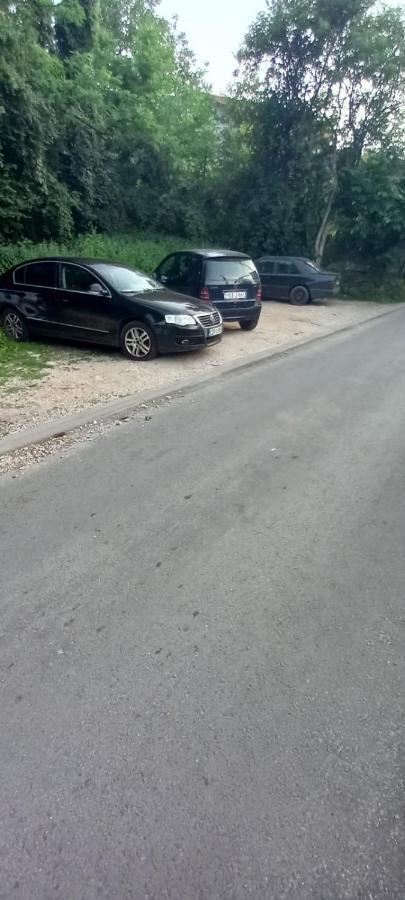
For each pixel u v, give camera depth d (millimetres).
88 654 2492
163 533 3492
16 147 12789
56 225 14875
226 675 2375
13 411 5789
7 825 1753
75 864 1645
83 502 3893
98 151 17344
